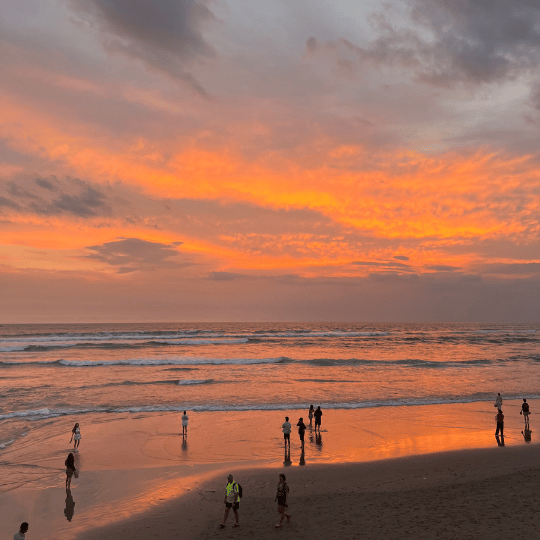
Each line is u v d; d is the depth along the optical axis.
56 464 16.61
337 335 116.88
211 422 22.81
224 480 14.70
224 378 38.09
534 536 8.91
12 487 14.34
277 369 44.53
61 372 41.50
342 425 22.22
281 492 10.66
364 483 13.91
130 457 17.45
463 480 13.77
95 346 71.50
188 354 61.12
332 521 10.66
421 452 17.77
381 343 86.75
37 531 11.20
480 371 43.31
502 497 11.85
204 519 11.51
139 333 111.62
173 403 27.52
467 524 9.80
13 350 64.56
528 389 32.97
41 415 24.05
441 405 26.89
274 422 22.86
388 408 26.05
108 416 23.97
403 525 10.01
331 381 36.53
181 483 14.49
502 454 16.98
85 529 11.23
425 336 114.50
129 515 12.02
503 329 181.25
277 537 9.86
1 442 19.31
